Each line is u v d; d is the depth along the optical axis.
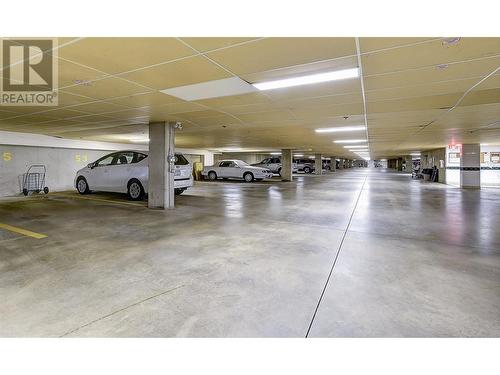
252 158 27.66
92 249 3.80
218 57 2.88
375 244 4.07
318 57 2.87
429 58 2.89
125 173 8.72
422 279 2.85
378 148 17.41
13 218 5.84
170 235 4.55
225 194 10.38
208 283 2.76
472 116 6.12
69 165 11.01
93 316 2.17
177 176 8.67
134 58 2.92
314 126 7.71
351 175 24.58
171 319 2.13
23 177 9.62
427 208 7.18
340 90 4.09
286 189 12.22
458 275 2.95
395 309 2.28
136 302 2.38
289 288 2.65
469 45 2.58
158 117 6.37
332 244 4.07
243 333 1.97
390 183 15.41
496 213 6.45
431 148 16.77
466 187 12.50
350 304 2.36
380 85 3.83
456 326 2.04
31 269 3.10
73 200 8.52
